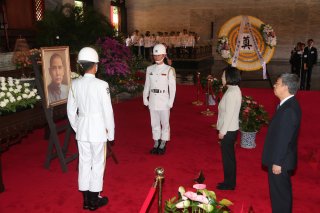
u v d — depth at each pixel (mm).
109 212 4094
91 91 3912
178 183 4848
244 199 4363
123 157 5871
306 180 5000
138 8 28266
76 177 5113
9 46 12789
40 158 5902
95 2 21094
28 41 13281
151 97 5832
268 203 4273
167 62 6156
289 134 3125
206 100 9305
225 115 4152
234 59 10719
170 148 6316
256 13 25938
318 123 8047
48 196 4496
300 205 4266
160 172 2842
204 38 27266
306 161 5723
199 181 2707
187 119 8344
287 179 3289
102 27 9211
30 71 6816
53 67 5223
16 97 5199
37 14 14844
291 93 3217
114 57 7586
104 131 4012
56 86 5316
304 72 13156
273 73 18781
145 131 7418
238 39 10625
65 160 5336
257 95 11234
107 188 4707
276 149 3178
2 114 4930
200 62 21203
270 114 8789
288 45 25516
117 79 8117
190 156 5910
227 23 10664
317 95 11289
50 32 8984
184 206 2502
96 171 4043
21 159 5852
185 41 22453
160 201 2887
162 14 27938
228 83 4160
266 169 5316
